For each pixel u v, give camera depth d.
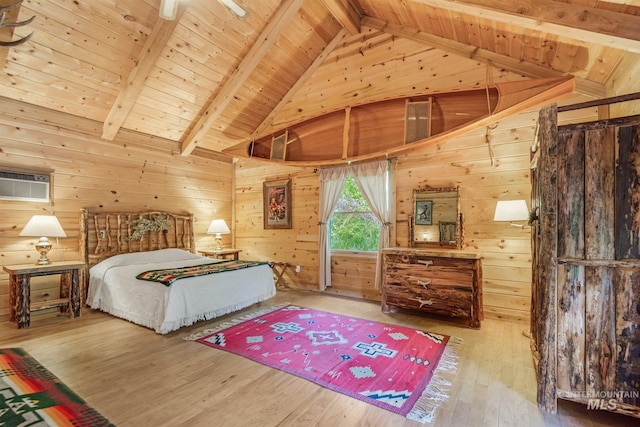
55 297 4.02
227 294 3.76
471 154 3.94
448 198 4.04
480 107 3.35
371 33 4.67
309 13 4.36
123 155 4.77
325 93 5.11
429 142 3.48
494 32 3.32
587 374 1.92
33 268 3.42
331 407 1.98
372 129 3.96
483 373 2.42
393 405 2.00
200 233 5.83
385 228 4.46
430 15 3.66
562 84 2.82
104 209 4.53
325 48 4.99
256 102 5.34
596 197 1.91
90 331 3.28
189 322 3.32
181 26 3.76
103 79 3.95
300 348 2.87
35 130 3.90
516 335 3.22
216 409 1.95
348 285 4.96
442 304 3.57
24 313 3.36
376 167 4.55
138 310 3.46
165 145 5.32
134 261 4.30
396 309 4.12
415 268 3.74
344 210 5.13
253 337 3.13
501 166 3.76
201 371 2.43
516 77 3.68
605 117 3.12
